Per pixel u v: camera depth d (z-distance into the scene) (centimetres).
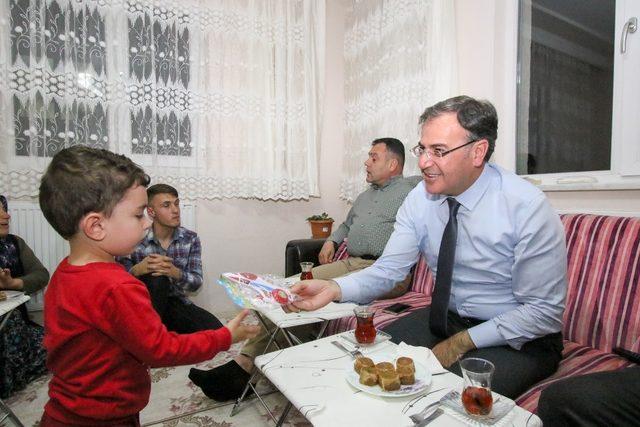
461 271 135
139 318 77
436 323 133
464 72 234
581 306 147
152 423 159
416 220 146
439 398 86
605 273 144
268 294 112
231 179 290
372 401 84
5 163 229
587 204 180
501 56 218
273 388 189
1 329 156
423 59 249
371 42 295
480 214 126
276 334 169
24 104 232
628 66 167
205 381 171
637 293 134
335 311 142
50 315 82
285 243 324
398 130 267
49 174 80
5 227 184
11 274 196
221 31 280
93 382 79
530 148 211
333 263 232
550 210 120
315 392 88
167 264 209
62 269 83
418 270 224
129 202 83
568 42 192
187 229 252
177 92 268
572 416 88
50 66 236
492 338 119
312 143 311
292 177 304
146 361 79
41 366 196
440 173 118
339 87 338
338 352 109
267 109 295
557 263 117
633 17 165
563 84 194
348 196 327
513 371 112
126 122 254
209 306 299
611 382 91
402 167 245
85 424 81
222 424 159
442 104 119
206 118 280
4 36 224
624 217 152
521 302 125
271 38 294
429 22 242
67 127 239
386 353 106
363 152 305
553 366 123
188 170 277
